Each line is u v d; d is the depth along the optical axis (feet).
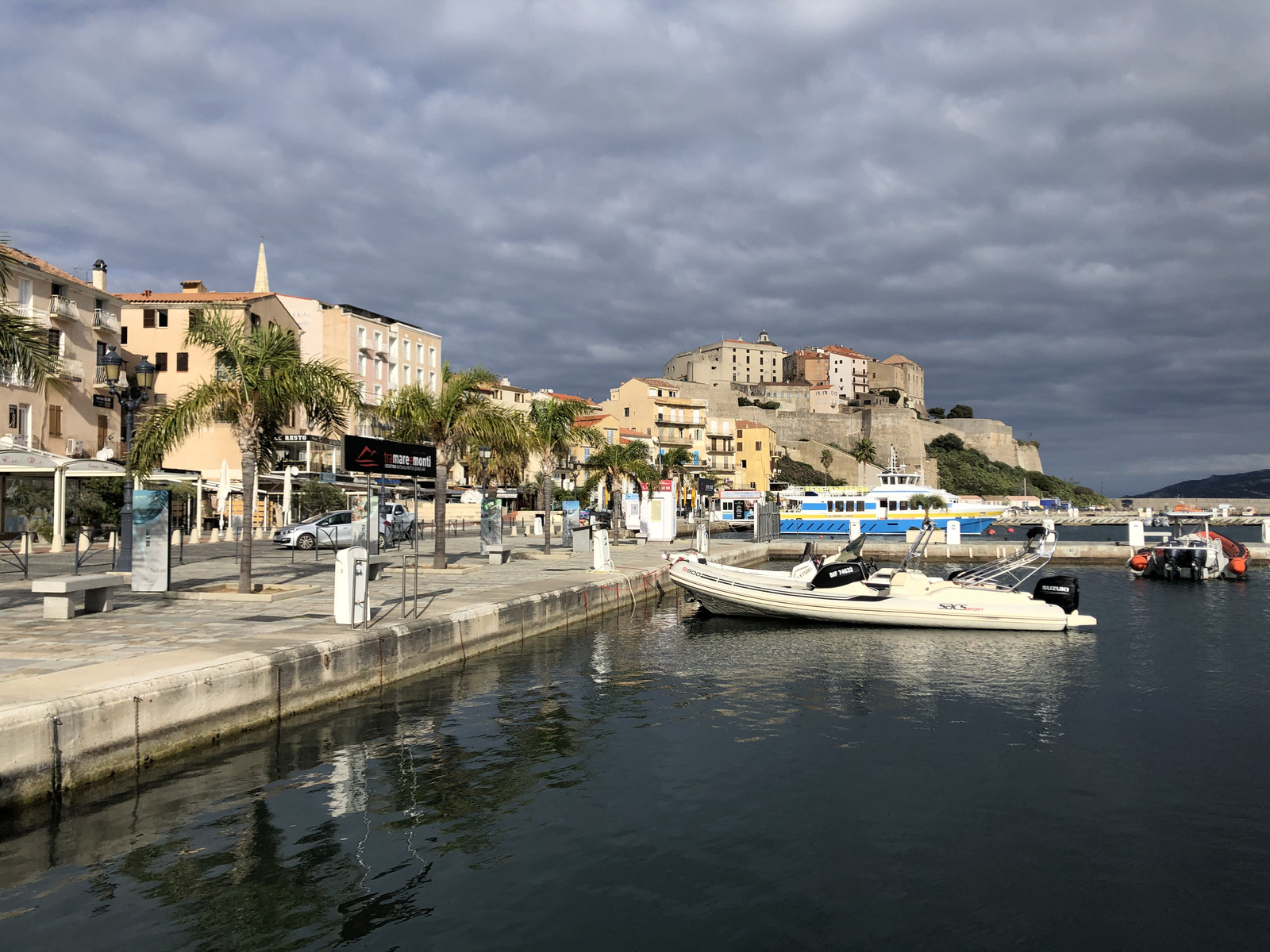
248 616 52.65
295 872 24.22
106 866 24.25
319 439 184.34
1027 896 23.94
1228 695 50.72
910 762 36.42
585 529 136.56
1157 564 140.77
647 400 419.74
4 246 46.37
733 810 30.19
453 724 40.73
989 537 254.06
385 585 76.28
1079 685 53.62
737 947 20.70
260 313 191.83
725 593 82.48
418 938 20.74
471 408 89.35
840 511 249.96
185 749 34.01
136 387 66.39
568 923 21.72
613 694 48.75
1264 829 29.14
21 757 27.48
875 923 22.20
